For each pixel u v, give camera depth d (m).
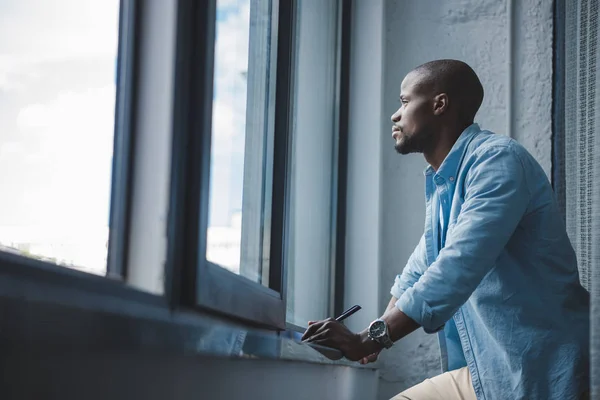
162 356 0.74
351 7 3.03
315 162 2.66
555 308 1.65
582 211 2.06
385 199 3.00
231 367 0.98
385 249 2.98
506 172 1.66
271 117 1.73
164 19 0.95
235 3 1.51
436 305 1.54
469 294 1.56
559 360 1.62
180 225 0.96
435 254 1.90
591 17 1.96
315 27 2.65
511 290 1.67
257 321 1.37
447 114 1.90
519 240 1.69
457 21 3.04
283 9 1.77
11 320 0.50
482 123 2.97
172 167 0.92
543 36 2.95
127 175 0.92
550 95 2.91
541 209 1.68
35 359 0.51
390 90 3.05
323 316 2.79
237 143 1.54
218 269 1.10
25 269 0.59
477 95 1.93
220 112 1.37
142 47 0.95
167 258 0.90
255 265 1.65
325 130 2.83
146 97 0.94
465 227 1.60
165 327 0.74
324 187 2.82
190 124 1.00
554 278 1.67
